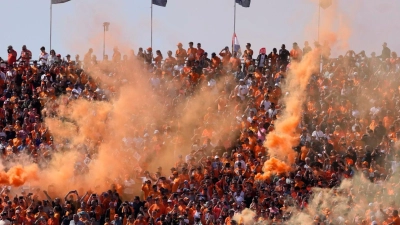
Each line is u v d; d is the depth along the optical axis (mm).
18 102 179125
